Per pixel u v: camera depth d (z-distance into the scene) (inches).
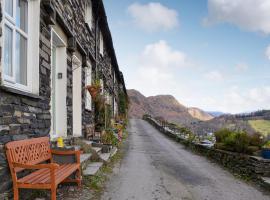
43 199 170.6
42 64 200.4
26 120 171.2
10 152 144.7
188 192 215.9
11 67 163.9
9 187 147.9
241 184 249.0
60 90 280.4
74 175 203.6
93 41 474.0
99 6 467.2
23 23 185.2
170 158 388.5
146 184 233.0
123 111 1259.2
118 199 189.6
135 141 619.2
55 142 238.2
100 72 546.0
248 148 293.6
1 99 140.4
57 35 251.0
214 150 379.2
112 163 321.4
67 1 278.8
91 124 429.7
